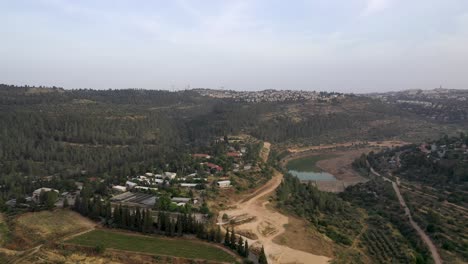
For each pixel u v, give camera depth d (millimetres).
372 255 158750
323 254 149375
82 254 129125
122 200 185750
